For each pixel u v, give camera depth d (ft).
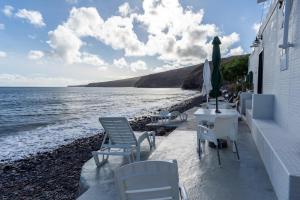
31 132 44.60
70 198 17.47
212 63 20.89
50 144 35.06
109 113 74.49
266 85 26.86
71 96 202.49
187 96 188.03
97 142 35.12
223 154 16.49
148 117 60.34
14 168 24.94
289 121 15.76
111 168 15.42
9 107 98.89
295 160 10.05
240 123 27.96
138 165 7.41
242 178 12.54
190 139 20.93
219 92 20.84
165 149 17.89
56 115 70.54
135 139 16.24
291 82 15.40
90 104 114.83
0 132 44.73
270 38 24.14
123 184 7.41
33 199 17.61
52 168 24.61
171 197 7.62
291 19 15.81
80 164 25.49
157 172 7.45
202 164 14.69
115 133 16.46
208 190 11.30
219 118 15.03
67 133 43.24
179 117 39.22
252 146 18.39
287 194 8.86
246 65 76.02
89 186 13.12
